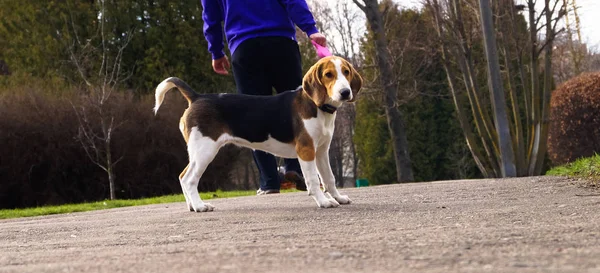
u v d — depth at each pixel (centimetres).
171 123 1855
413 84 2409
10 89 1811
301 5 620
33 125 1691
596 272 200
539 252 244
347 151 3647
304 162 498
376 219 401
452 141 2531
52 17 2017
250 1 682
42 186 1738
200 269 239
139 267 252
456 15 1506
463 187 683
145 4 2070
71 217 692
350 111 3094
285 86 703
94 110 1711
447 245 271
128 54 2036
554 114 1535
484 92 2252
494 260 231
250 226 400
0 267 281
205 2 702
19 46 2077
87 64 1789
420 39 2134
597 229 297
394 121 1925
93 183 1784
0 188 1688
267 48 679
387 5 1975
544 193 536
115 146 1755
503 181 757
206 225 423
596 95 1438
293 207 522
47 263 284
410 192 655
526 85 1514
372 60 2162
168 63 2069
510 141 1345
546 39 1442
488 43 1332
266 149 523
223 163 1952
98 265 263
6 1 2105
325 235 333
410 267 226
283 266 238
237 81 698
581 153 1469
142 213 623
